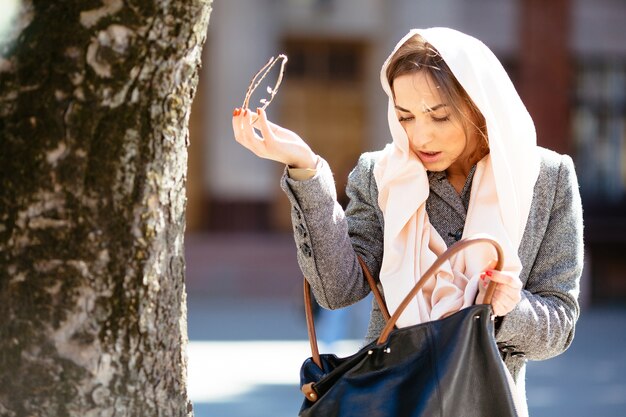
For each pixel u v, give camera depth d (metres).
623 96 20.80
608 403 10.00
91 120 2.89
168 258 3.05
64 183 2.90
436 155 3.44
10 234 2.92
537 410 9.64
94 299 2.94
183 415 3.15
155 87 2.93
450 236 3.53
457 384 3.09
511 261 3.28
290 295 20.02
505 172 3.36
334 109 21.39
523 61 20.45
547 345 3.40
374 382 3.16
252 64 20.50
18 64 2.90
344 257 3.46
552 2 20.38
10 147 2.91
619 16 20.66
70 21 2.88
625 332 15.77
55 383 2.94
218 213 20.77
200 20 2.97
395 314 3.19
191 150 20.73
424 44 3.42
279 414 9.19
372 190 3.66
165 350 3.07
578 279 3.57
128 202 2.94
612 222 20.61
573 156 20.73
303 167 3.40
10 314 2.93
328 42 21.23
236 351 12.96
